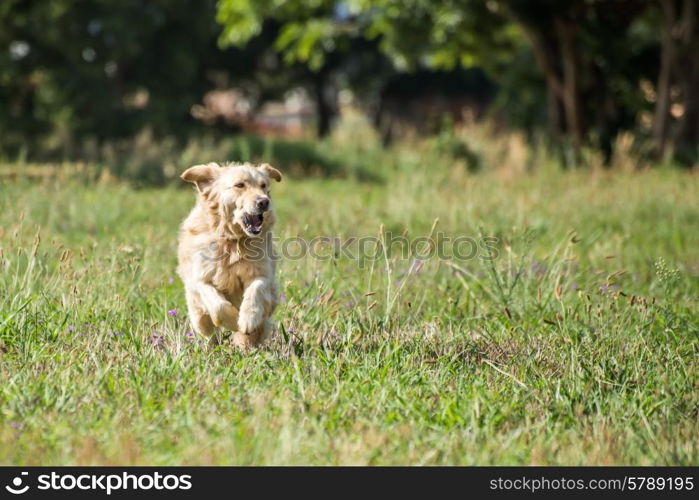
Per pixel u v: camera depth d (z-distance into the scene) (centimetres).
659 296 1302
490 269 1200
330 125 7669
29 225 1522
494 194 2323
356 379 815
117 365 820
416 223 1930
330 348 921
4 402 728
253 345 914
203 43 6034
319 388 779
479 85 8050
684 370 859
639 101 4447
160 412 707
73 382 757
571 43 3747
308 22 4097
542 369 881
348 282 1237
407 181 2758
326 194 2748
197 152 3366
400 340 947
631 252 1658
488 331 1012
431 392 794
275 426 679
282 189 2839
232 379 804
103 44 5347
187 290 950
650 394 817
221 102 8512
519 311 1114
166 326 965
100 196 1984
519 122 4941
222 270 915
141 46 5591
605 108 4306
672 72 3675
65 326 947
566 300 1176
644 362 900
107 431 668
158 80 5897
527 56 4772
